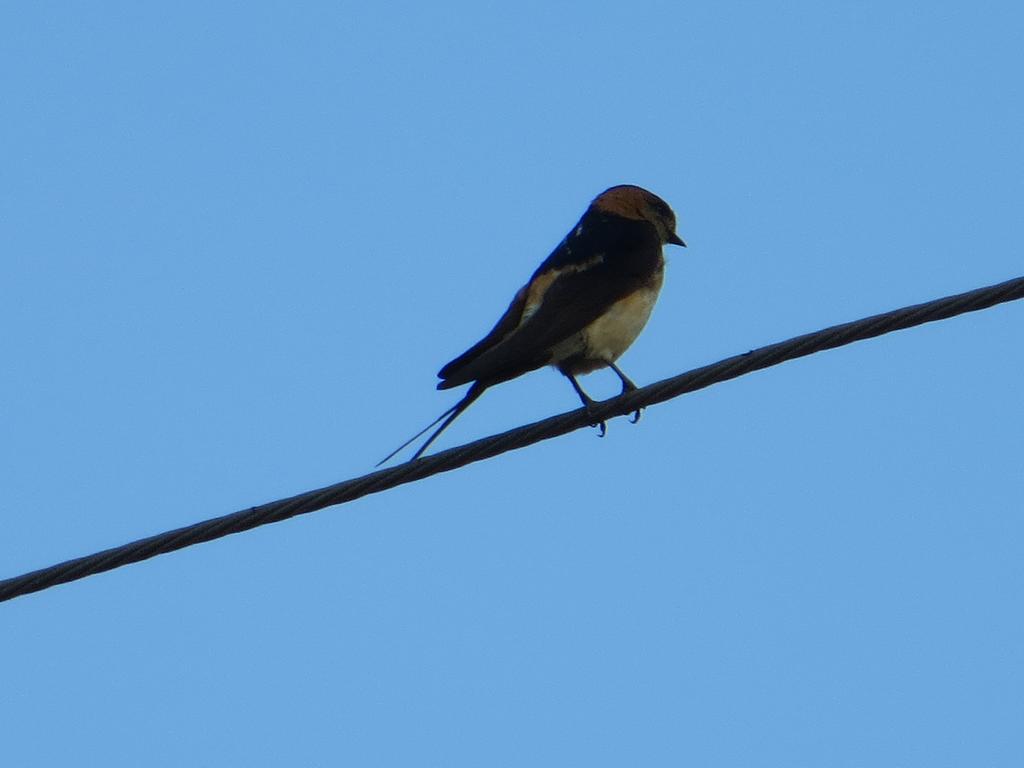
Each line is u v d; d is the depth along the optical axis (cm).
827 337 1012
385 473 1023
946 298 979
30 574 1002
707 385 1062
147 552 1002
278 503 1012
